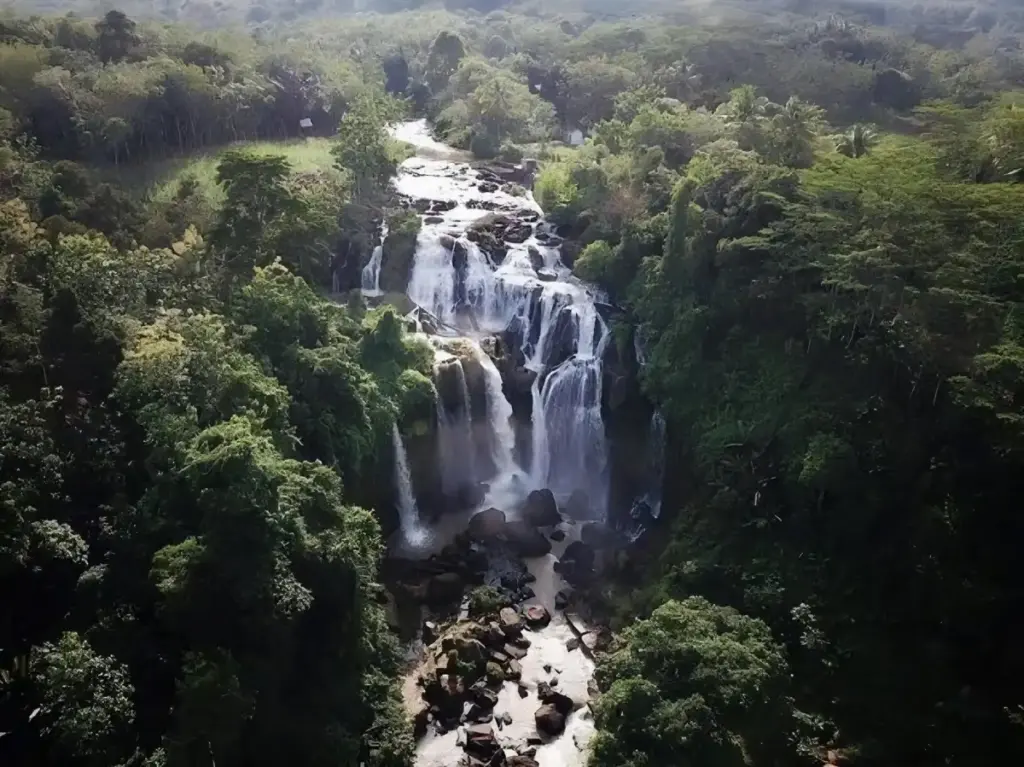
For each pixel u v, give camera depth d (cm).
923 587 4938
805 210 5881
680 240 6372
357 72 11925
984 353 5066
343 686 4347
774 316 5950
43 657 3750
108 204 6619
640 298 6706
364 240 7575
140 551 4222
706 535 5566
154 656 3981
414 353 6469
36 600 4231
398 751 4328
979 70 11788
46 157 7644
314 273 7062
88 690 3666
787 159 7225
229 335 5384
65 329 4975
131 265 5572
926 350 5256
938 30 16188
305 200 6806
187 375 4712
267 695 3984
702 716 3706
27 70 7981
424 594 5666
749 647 4128
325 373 5516
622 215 7369
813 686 4781
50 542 4066
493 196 9006
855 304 5528
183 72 8725
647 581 5709
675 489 6278
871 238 5575
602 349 6944
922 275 5500
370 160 7994
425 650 5262
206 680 3631
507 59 13275
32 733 3825
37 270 5353
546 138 10975
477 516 6494
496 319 7594
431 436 6456
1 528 4012
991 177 6881
